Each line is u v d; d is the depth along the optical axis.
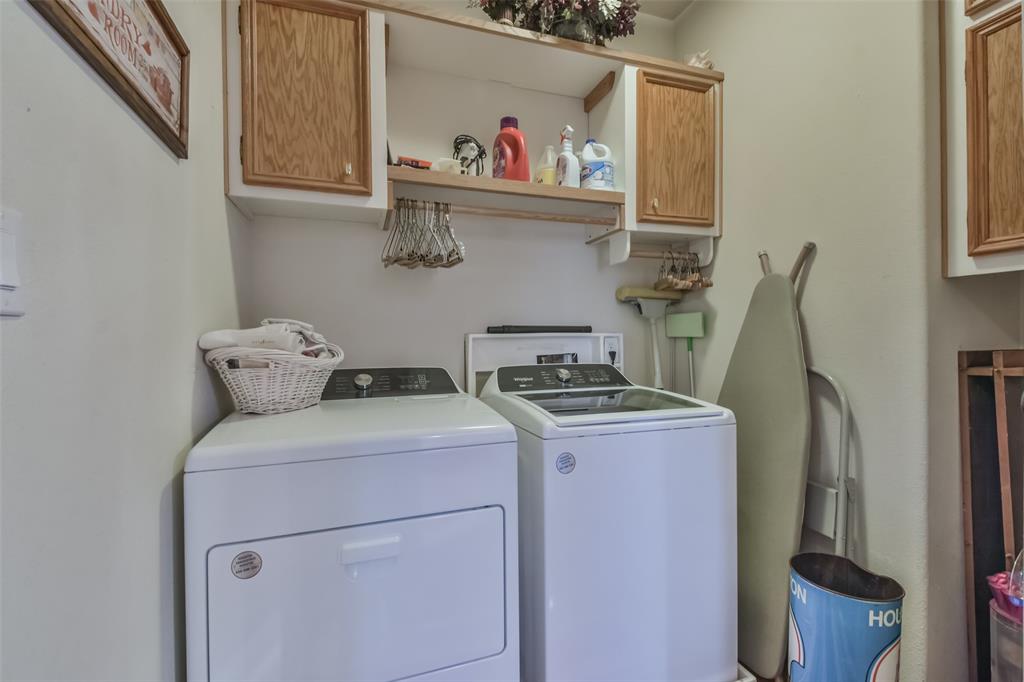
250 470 0.82
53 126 0.51
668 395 1.53
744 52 1.69
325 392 1.42
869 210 1.26
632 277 2.05
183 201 0.90
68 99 0.54
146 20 0.73
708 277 1.88
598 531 1.16
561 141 1.86
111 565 0.61
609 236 1.81
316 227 1.60
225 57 1.22
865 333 1.28
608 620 1.16
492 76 1.76
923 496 1.14
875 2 1.24
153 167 0.76
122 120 0.66
